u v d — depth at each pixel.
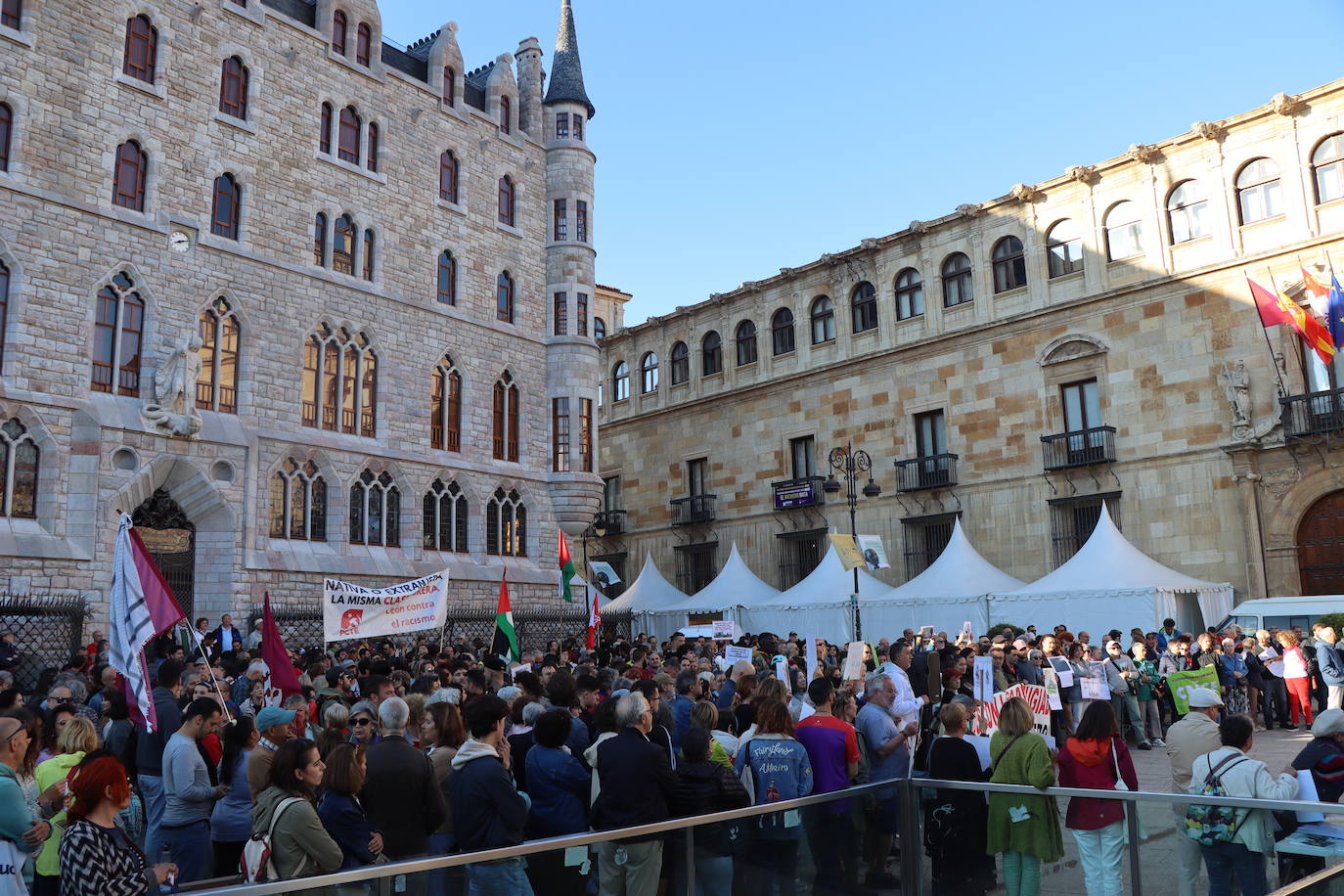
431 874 6.04
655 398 53.72
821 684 10.29
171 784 8.99
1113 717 9.03
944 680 14.48
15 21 27.44
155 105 30.03
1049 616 30.09
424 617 18.77
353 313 34.84
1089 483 37.28
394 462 35.56
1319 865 6.86
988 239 40.97
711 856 7.45
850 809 8.46
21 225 26.70
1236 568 33.53
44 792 8.34
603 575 52.00
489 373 39.59
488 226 40.41
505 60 42.09
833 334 45.97
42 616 24.80
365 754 8.66
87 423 27.27
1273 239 33.75
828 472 45.16
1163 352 35.91
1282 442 32.75
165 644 21.72
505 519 39.69
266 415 31.80
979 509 40.09
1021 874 8.22
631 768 8.10
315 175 34.28
